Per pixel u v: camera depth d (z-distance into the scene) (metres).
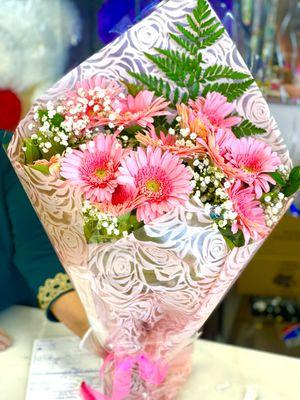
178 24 0.63
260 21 1.41
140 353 0.67
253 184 0.57
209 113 0.60
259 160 0.58
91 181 0.55
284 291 1.59
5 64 0.95
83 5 1.32
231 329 1.69
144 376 0.66
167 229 0.54
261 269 1.57
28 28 0.99
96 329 0.69
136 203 0.53
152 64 0.63
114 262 0.58
